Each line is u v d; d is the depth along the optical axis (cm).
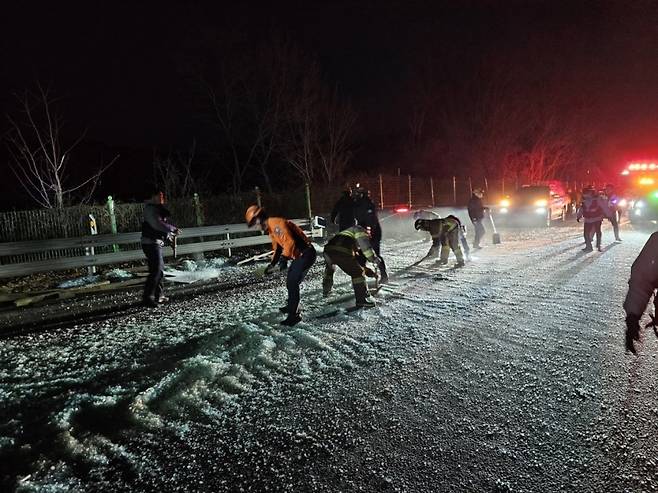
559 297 684
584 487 275
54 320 698
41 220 1045
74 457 324
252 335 553
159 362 493
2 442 341
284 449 326
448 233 982
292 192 1574
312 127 2200
